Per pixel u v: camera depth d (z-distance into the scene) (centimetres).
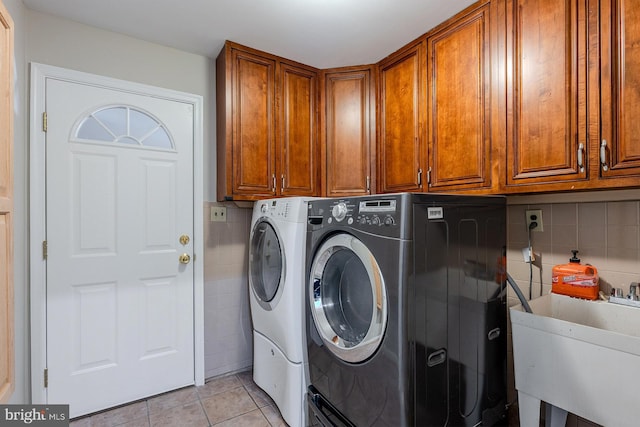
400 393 112
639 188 116
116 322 190
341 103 227
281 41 196
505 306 150
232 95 197
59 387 173
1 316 102
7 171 108
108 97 187
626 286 134
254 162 204
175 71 207
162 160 204
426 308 116
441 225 121
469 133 156
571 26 118
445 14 166
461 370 129
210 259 220
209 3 160
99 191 185
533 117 130
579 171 116
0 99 103
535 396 126
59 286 173
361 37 189
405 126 196
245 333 233
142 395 197
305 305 162
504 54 141
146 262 198
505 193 140
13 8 148
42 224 169
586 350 110
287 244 165
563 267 147
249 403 193
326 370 148
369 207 124
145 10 166
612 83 108
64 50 175
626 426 101
